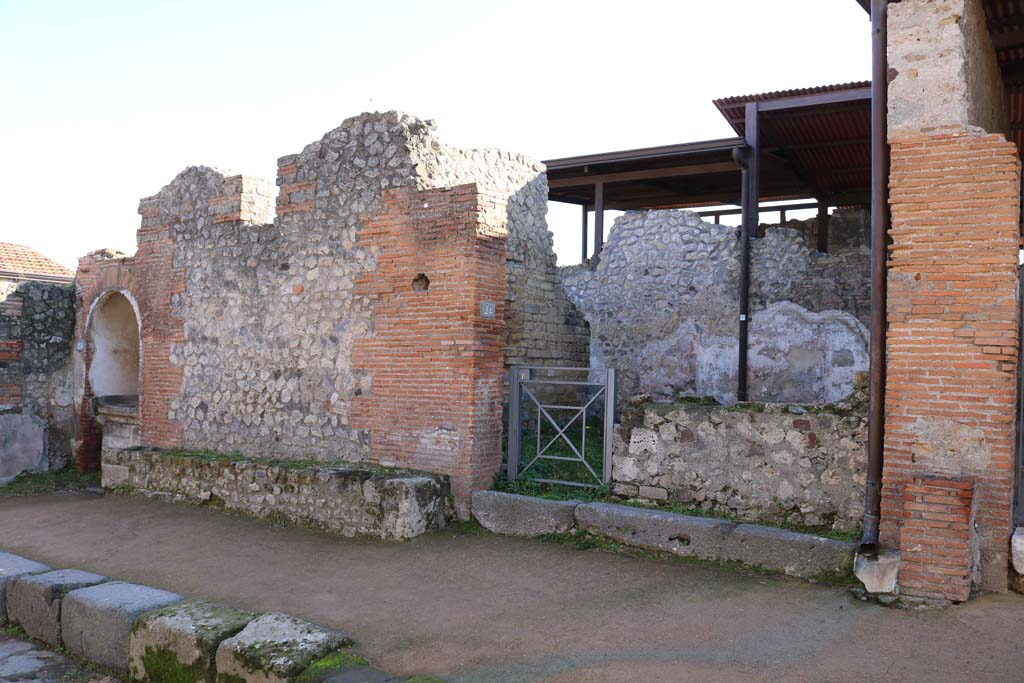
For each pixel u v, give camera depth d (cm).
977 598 514
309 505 805
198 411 1027
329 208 893
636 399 742
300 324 916
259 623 512
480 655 479
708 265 1294
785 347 1208
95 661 569
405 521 728
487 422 786
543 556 668
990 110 707
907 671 418
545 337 995
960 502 505
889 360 561
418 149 838
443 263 790
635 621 516
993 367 529
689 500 696
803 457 643
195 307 1042
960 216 541
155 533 821
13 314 1230
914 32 564
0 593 653
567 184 1625
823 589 557
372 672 443
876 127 580
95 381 1274
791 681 412
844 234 1366
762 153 1429
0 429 1205
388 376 831
